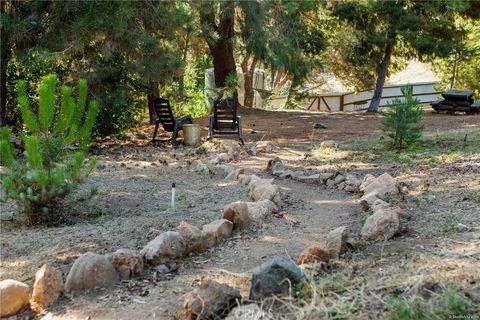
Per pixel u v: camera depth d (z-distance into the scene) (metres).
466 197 5.27
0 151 5.14
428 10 16.70
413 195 5.70
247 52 14.74
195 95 18.58
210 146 10.90
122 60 11.73
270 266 3.04
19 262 4.03
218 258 4.05
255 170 8.37
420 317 2.57
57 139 5.44
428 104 24.44
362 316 2.67
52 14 9.84
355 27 17.66
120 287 3.46
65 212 5.61
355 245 3.99
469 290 2.81
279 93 27.11
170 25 10.49
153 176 7.86
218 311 2.90
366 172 7.59
